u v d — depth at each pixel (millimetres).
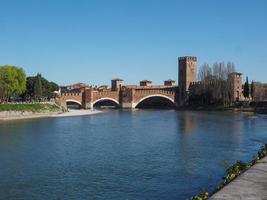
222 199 19891
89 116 183000
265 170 27391
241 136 87562
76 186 40219
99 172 46969
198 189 38219
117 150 65562
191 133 95125
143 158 56969
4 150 65938
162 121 142750
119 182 41750
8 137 86938
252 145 71188
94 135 91812
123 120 151125
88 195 36812
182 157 57531
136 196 36219
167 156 58625
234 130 103000
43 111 187125
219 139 81500
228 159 55281
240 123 129125
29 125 123812
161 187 39312
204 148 67188
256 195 20625
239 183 23391
